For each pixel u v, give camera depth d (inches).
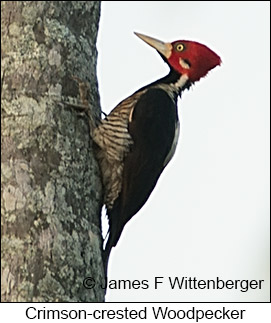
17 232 353.4
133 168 456.1
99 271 372.8
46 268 349.7
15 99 389.1
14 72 396.5
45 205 365.1
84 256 366.3
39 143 381.4
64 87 408.2
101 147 430.0
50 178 376.2
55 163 382.6
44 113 390.6
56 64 408.5
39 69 401.1
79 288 356.8
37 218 359.9
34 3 414.9
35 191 366.9
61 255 356.8
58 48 412.8
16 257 347.3
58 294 348.5
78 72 419.8
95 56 444.8
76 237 368.5
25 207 360.2
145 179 467.2
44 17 415.2
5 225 354.3
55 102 398.3
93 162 416.8
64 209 372.8
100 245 386.0
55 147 386.3
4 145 375.9
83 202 388.2
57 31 416.8
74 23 431.5
